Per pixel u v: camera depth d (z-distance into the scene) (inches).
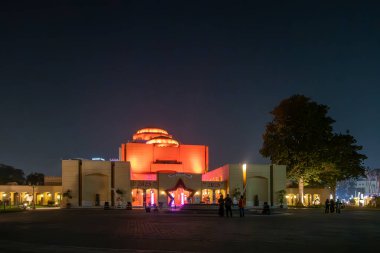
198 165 3951.8
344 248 671.8
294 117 3127.5
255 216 1717.5
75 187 3002.0
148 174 3693.4
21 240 773.3
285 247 679.7
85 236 844.6
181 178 3176.7
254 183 3196.4
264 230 996.6
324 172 3137.3
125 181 3097.9
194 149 3966.5
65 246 684.1
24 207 2679.6
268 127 3304.6
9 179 5871.1
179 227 1081.4
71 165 3019.2
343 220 1444.4
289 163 3181.6
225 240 775.1
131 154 3806.6
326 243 736.3
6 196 3398.1
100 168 3065.9
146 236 844.0
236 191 3122.5
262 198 3186.5
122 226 1117.1
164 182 3154.5
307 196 3779.5
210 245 700.0
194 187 3184.1
